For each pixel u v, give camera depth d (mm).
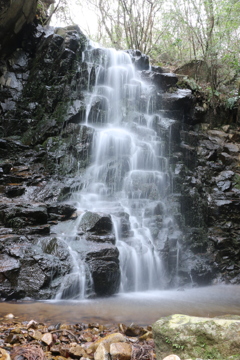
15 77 12172
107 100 11422
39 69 12109
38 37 12969
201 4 14797
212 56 14398
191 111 12617
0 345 3107
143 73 12477
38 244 6344
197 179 10586
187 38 15992
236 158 12016
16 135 10930
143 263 7289
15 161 9648
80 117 10766
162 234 8219
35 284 5641
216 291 7508
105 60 12258
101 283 6211
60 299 5664
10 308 4891
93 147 9992
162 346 2562
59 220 7473
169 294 6879
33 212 6902
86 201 8688
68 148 9945
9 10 11102
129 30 16453
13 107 11562
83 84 11664
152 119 10891
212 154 11758
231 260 9250
